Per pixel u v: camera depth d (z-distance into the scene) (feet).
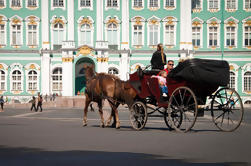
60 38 183.21
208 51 186.91
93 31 182.91
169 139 36.19
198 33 189.06
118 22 183.32
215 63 41.45
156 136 38.96
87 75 55.31
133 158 25.45
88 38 183.21
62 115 92.12
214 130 47.21
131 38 184.14
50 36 182.50
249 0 188.65
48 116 86.58
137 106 47.80
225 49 187.83
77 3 183.52
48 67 180.34
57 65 181.37
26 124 57.82
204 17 188.75
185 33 184.34
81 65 190.08
